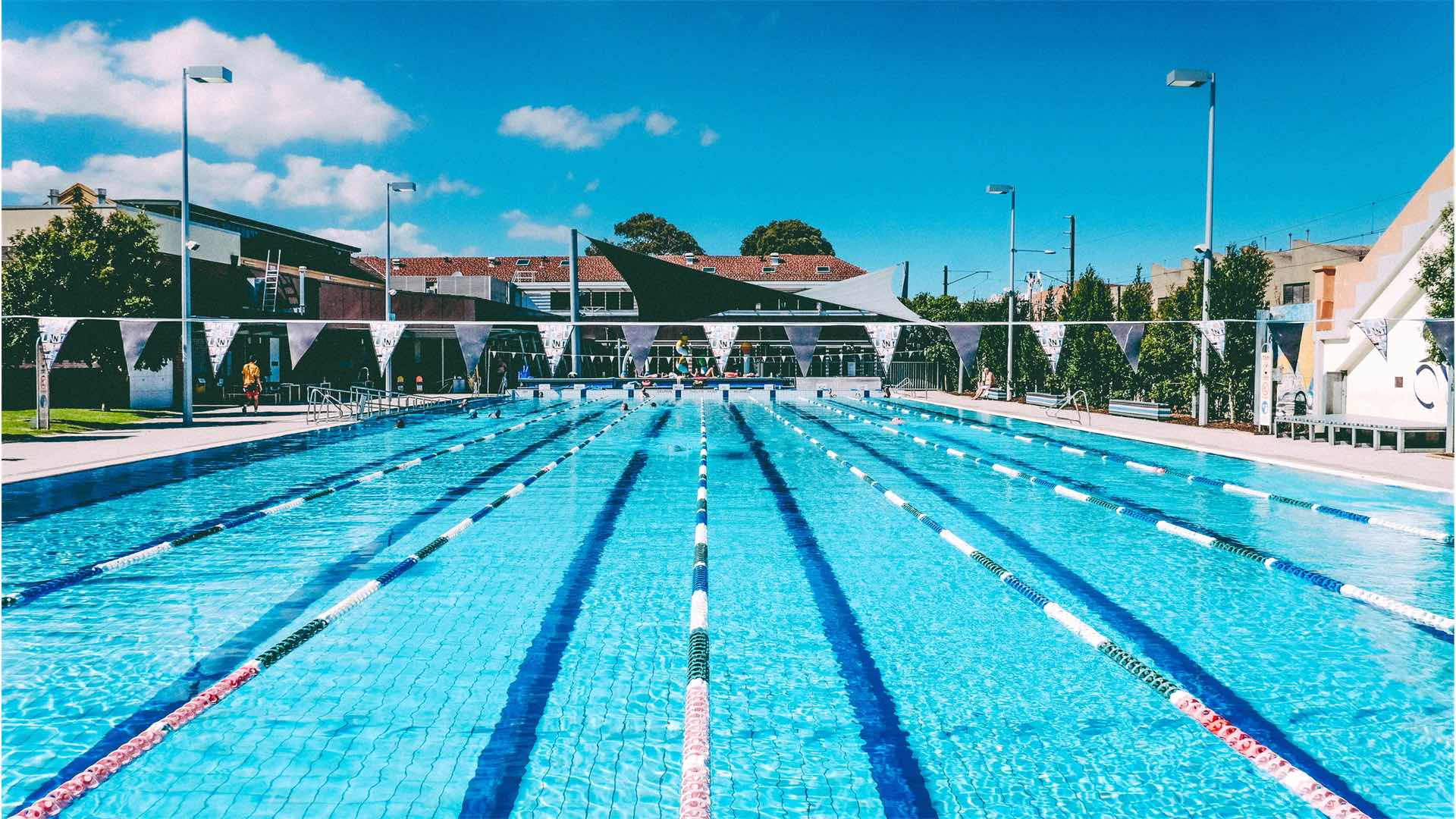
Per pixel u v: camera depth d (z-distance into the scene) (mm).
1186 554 6441
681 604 5195
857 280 37594
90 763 3209
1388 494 8781
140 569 5926
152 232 18625
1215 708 3713
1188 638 4594
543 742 3387
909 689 3934
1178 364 17328
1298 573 5836
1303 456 11398
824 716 3646
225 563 6102
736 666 4207
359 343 27469
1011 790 3049
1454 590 5406
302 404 22422
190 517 7719
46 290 14180
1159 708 3713
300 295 25922
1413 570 5883
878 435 15711
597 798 2984
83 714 3611
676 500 8805
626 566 6102
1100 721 3594
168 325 16844
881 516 7988
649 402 26891
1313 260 25047
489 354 30531
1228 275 15352
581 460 12094
